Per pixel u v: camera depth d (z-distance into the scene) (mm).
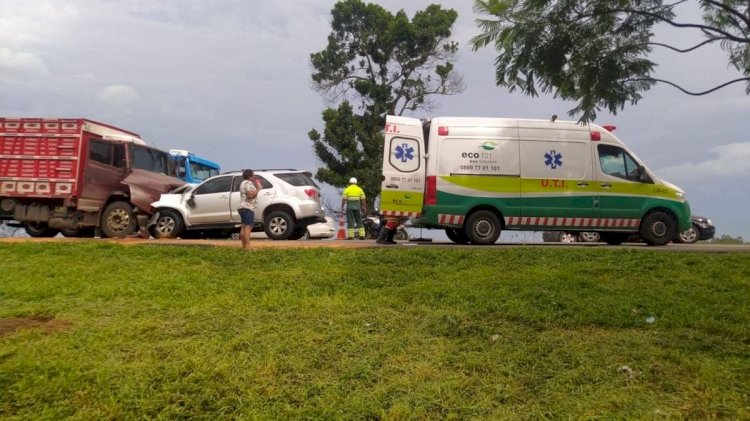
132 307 7031
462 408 4418
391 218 12664
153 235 15188
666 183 13195
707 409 4297
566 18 6691
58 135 14625
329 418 4305
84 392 4617
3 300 7398
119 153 15281
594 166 12852
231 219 14484
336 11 28547
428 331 6094
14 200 14836
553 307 6758
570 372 4988
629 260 9539
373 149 28094
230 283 8281
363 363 5242
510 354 5398
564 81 7109
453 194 12500
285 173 14680
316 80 29438
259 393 4703
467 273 8648
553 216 12664
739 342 5672
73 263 9922
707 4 6539
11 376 4887
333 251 10750
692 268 8961
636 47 6742
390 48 28609
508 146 12656
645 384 4758
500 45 7012
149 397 4598
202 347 5551
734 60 7094
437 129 12648
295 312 6711
